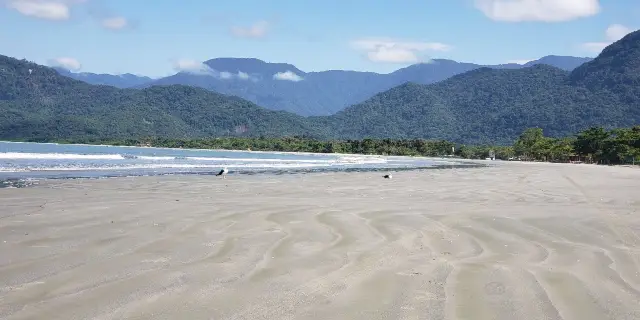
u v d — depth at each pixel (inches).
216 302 207.9
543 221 446.9
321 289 229.8
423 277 251.9
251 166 1571.1
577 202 633.6
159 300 208.4
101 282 232.4
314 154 4603.8
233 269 262.7
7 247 302.4
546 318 192.9
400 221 436.8
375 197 660.1
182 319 186.9
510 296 220.4
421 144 5260.8
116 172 1090.7
